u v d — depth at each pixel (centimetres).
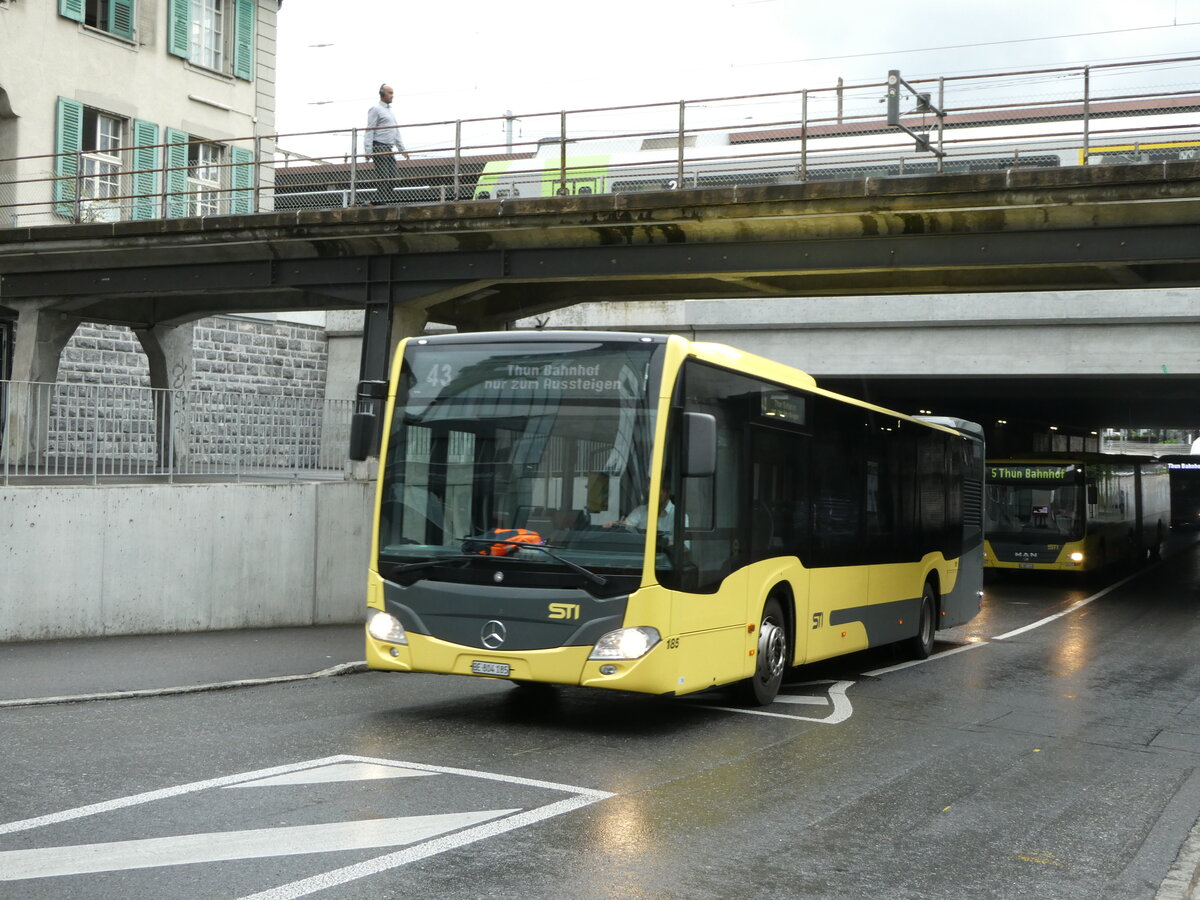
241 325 3161
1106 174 1641
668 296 2175
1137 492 3656
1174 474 5184
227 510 1595
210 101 3225
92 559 1454
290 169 2406
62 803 686
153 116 3073
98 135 2975
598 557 936
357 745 875
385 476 1009
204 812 671
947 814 736
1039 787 828
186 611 1553
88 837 616
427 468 995
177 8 3130
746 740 953
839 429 1300
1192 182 1608
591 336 975
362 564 1766
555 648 934
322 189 2347
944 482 1688
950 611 1709
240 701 1082
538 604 940
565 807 705
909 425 1530
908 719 1088
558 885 558
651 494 937
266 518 1641
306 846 608
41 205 2808
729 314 3066
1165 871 636
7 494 1377
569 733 954
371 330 2042
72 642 1403
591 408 962
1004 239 1753
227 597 1600
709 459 939
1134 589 2872
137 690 1101
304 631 1603
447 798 718
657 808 714
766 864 610
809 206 1777
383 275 2030
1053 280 1922
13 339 2742
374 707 1057
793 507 1178
